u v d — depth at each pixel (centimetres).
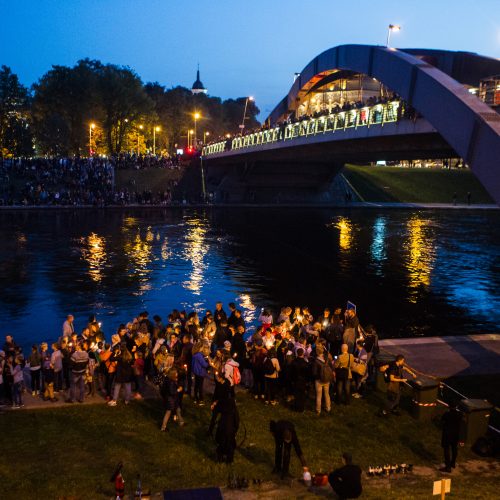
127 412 1571
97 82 12025
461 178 12950
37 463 1285
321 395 1598
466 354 2170
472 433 1448
